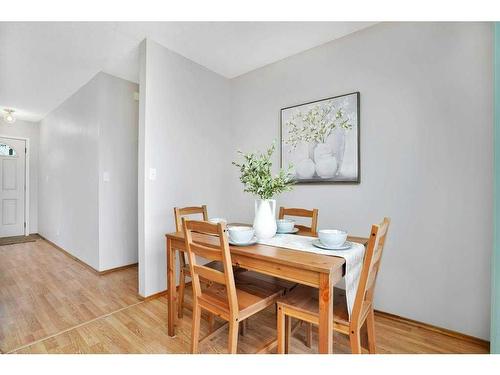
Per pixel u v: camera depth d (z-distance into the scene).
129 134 3.32
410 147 1.98
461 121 1.78
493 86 1.63
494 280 1.50
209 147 3.04
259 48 2.55
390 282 2.06
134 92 3.37
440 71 1.86
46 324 1.95
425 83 1.92
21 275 3.00
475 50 1.74
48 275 3.01
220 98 3.19
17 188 5.05
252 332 1.87
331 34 2.30
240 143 3.19
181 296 2.07
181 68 2.70
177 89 2.66
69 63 2.81
